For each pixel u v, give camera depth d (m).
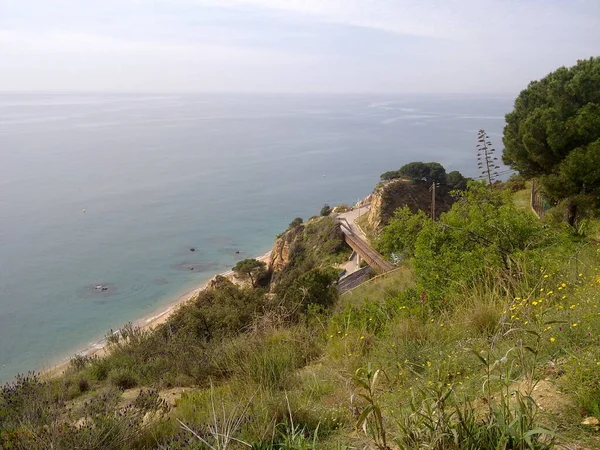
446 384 4.01
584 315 4.32
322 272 15.21
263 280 57.72
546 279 6.66
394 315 7.80
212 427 3.87
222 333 12.16
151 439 4.44
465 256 8.15
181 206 111.88
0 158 195.62
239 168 172.00
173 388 7.66
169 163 183.75
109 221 97.12
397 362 4.93
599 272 6.46
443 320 6.46
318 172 163.88
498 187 38.03
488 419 2.77
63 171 165.00
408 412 3.40
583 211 17.56
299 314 10.64
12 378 36.50
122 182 144.12
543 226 9.34
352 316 8.29
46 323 48.78
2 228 91.25
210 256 74.06
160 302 54.75
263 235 87.25
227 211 106.81
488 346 4.59
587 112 17.34
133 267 68.25
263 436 3.52
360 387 4.66
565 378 3.37
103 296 57.03
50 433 4.12
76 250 77.00
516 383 3.60
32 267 68.62
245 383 5.62
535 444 2.53
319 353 7.30
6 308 53.28
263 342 7.33
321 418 4.01
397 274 16.77
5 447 4.09
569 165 16.80
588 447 2.61
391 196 54.38
